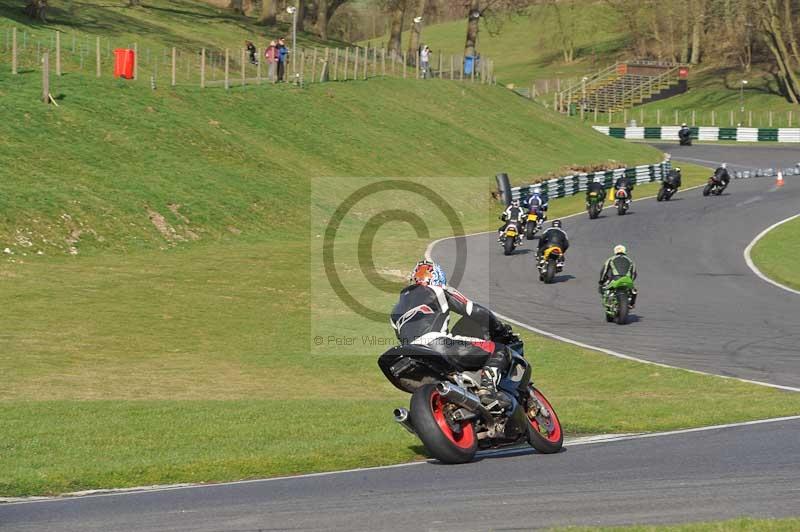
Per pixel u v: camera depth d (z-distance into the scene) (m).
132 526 25.59
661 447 36.56
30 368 61.16
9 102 141.50
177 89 175.75
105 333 73.12
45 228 109.25
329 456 35.53
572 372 64.75
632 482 30.25
